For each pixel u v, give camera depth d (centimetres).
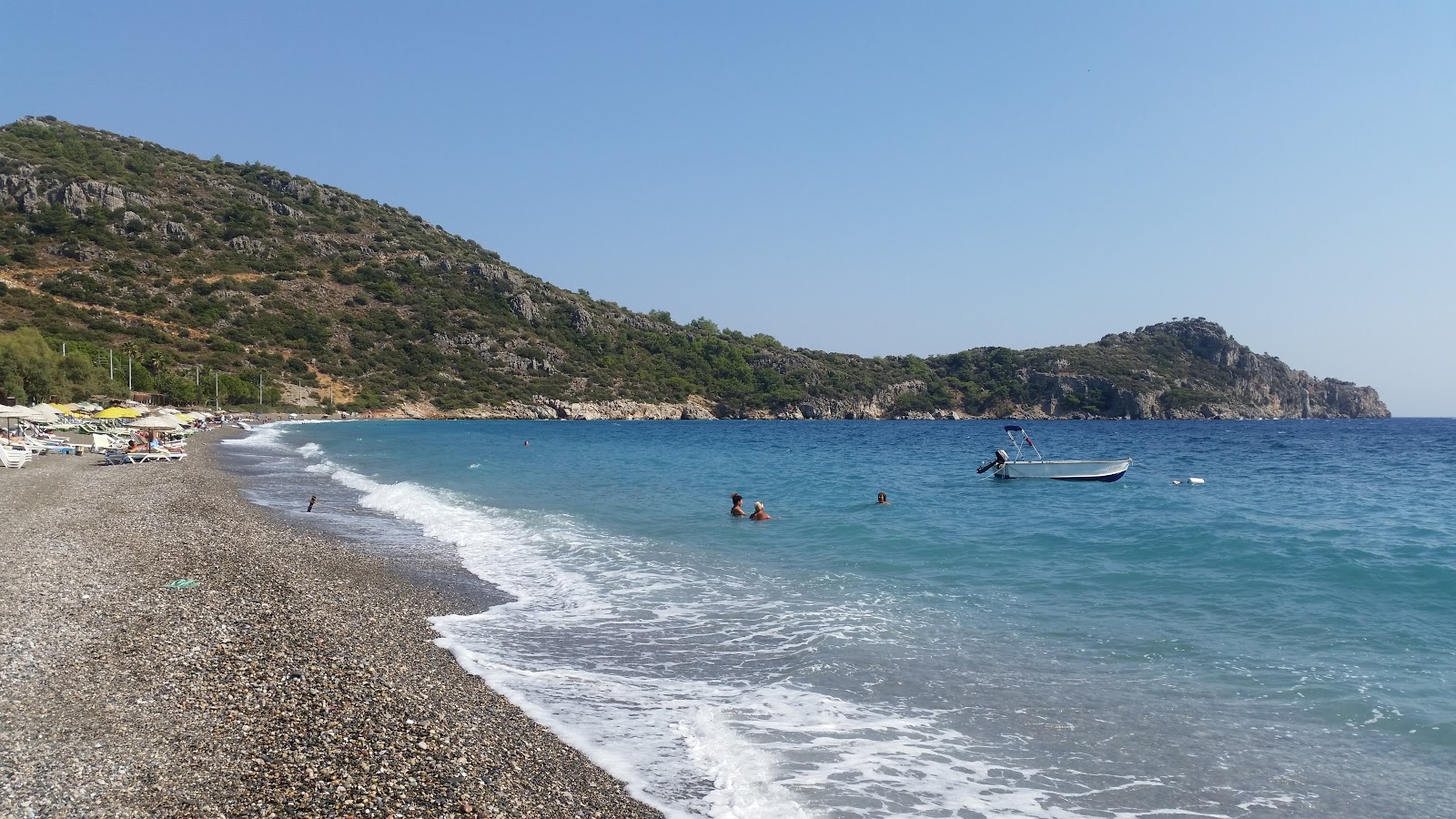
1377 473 4384
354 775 680
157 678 901
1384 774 761
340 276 16775
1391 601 1423
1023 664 1077
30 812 600
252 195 18712
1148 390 19825
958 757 793
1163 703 939
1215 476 4197
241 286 14675
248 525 2162
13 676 892
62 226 13450
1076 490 3347
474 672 1025
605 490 3350
